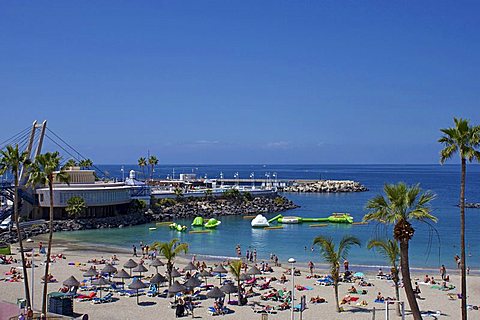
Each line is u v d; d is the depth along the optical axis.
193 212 150.88
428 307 53.94
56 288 61.38
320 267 80.50
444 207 183.00
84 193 126.31
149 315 49.53
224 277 68.56
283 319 48.66
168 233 120.00
